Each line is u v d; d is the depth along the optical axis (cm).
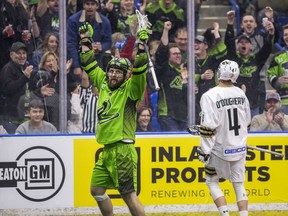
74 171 1753
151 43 1820
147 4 1822
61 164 1750
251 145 1808
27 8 1767
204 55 1834
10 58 1762
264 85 1861
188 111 1831
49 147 1744
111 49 1816
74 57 1786
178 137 1784
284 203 1823
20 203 1736
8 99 1764
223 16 1844
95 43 1808
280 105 1862
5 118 1766
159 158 1778
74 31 1786
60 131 1784
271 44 1856
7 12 1758
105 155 1507
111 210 1550
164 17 1817
